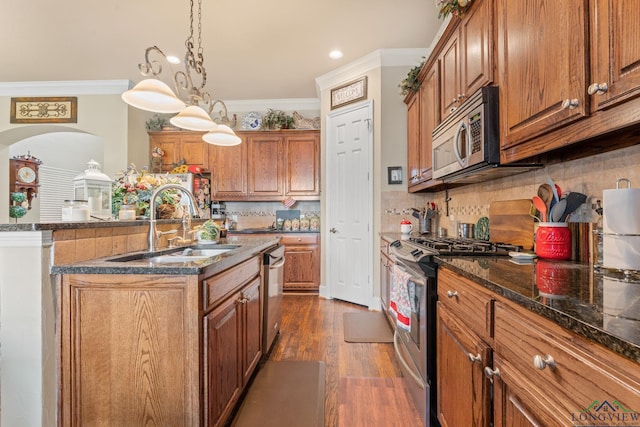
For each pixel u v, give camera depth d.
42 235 1.31
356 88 3.87
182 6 2.73
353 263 3.95
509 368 0.92
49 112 4.38
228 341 1.61
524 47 1.31
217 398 1.46
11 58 3.64
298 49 3.50
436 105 2.56
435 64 2.60
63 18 2.90
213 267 1.42
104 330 1.33
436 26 3.06
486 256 1.62
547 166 1.67
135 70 3.97
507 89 1.47
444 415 1.46
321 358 2.49
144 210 2.52
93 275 1.33
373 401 1.93
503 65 1.50
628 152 1.21
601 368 0.59
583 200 1.40
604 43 0.89
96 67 3.88
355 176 3.92
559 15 1.08
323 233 4.30
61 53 3.54
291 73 4.11
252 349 2.08
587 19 0.95
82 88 4.35
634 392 0.52
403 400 1.94
